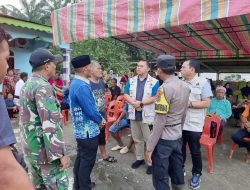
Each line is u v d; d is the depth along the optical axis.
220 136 5.94
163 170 3.01
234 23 5.31
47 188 2.67
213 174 4.47
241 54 8.44
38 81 2.56
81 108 3.36
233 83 11.77
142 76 4.58
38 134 2.60
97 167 4.75
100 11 4.54
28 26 9.45
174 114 2.96
